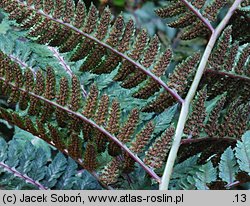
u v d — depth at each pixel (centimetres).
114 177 28
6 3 28
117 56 29
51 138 29
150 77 29
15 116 28
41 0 29
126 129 28
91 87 28
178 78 29
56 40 29
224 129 29
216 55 29
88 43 29
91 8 29
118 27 29
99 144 29
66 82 28
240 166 26
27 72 28
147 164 27
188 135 29
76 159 29
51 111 29
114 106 28
